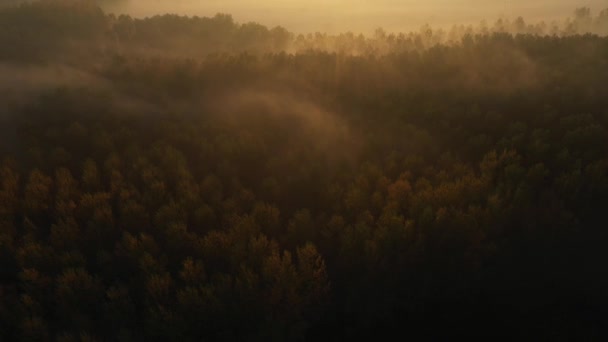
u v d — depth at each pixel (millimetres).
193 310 29828
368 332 32938
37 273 31828
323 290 32625
